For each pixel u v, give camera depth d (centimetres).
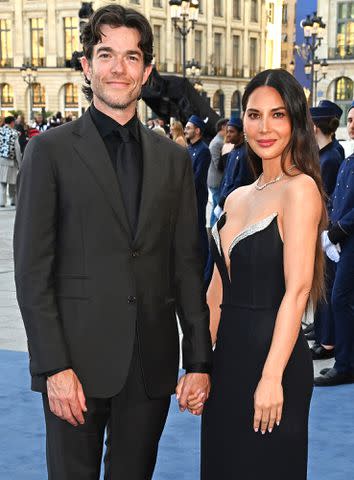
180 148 218
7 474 316
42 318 193
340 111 492
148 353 208
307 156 206
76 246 199
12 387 421
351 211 413
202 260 222
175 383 219
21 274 195
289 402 207
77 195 197
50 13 4684
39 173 195
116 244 200
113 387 201
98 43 201
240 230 213
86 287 199
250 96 209
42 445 345
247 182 633
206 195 701
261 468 208
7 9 4781
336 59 4350
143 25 202
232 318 214
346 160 438
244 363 209
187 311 215
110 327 200
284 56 7244
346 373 437
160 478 312
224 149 794
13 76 4853
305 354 212
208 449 219
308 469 320
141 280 204
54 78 4756
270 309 206
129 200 204
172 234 216
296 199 198
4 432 359
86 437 208
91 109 207
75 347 199
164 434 360
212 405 217
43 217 195
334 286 431
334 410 392
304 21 2683
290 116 205
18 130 1590
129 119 205
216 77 5594
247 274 209
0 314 603
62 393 193
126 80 200
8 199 1562
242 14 5862
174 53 5184
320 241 210
